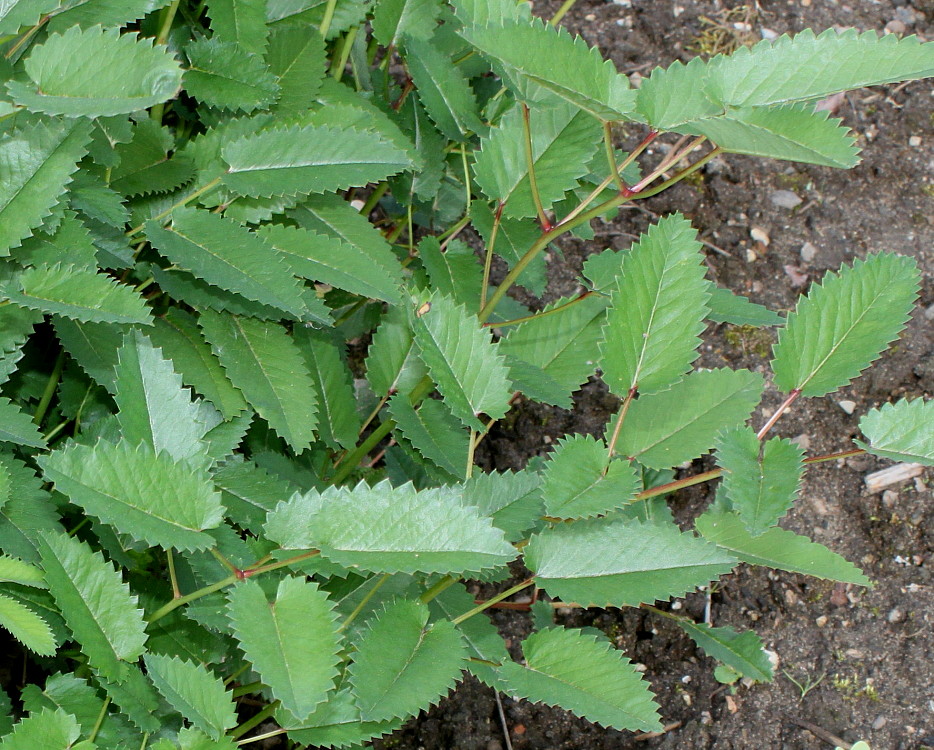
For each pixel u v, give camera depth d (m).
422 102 0.55
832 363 0.47
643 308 0.47
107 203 0.51
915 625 0.57
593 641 0.47
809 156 0.43
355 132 0.52
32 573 0.46
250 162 0.52
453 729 0.57
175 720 0.49
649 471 0.56
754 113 0.43
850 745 0.55
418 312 0.50
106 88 0.44
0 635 0.56
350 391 0.56
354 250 0.52
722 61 0.44
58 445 0.54
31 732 0.44
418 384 0.55
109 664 0.46
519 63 0.44
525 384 0.52
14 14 0.46
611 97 0.45
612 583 0.47
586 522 0.48
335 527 0.45
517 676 0.47
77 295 0.46
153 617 0.47
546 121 0.53
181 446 0.48
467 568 0.44
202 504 0.45
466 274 0.57
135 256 0.55
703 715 0.57
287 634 0.44
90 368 0.51
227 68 0.53
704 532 0.50
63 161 0.49
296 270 0.52
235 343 0.52
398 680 0.45
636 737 0.57
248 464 0.53
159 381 0.48
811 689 0.57
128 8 0.50
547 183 0.53
